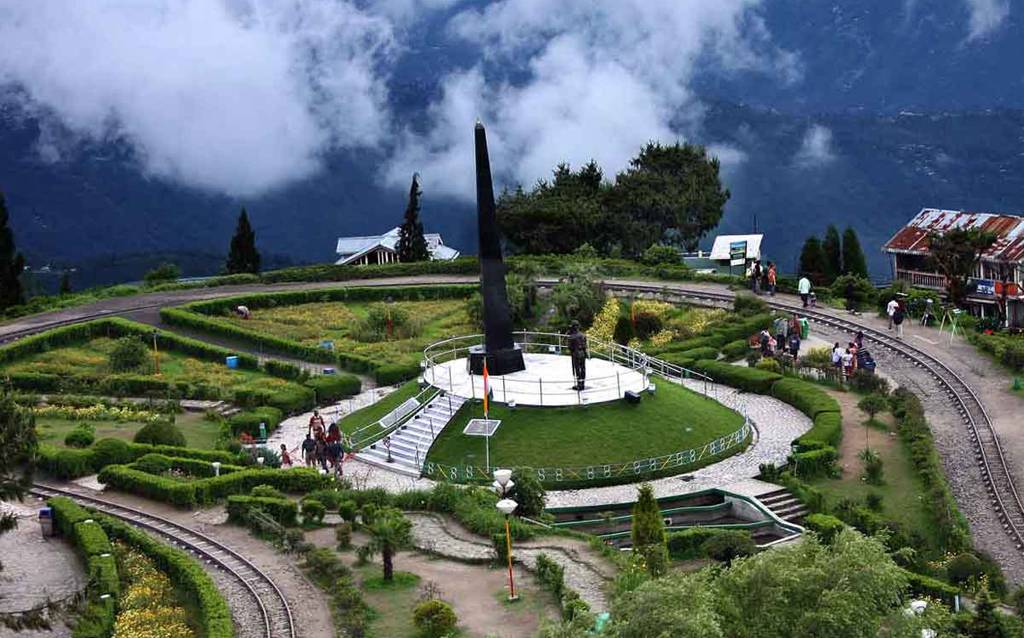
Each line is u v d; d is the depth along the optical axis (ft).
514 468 266.98
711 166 603.67
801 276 490.08
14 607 216.74
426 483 287.28
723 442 304.09
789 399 340.59
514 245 572.10
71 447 304.09
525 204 558.56
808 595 175.22
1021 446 306.14
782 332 399.03
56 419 337.93
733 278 467.11
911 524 267.59
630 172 596.70
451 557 234.58
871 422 325.62
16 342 394.52
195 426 334.44
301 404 349.61
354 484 287.28
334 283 504.43
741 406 337.52
